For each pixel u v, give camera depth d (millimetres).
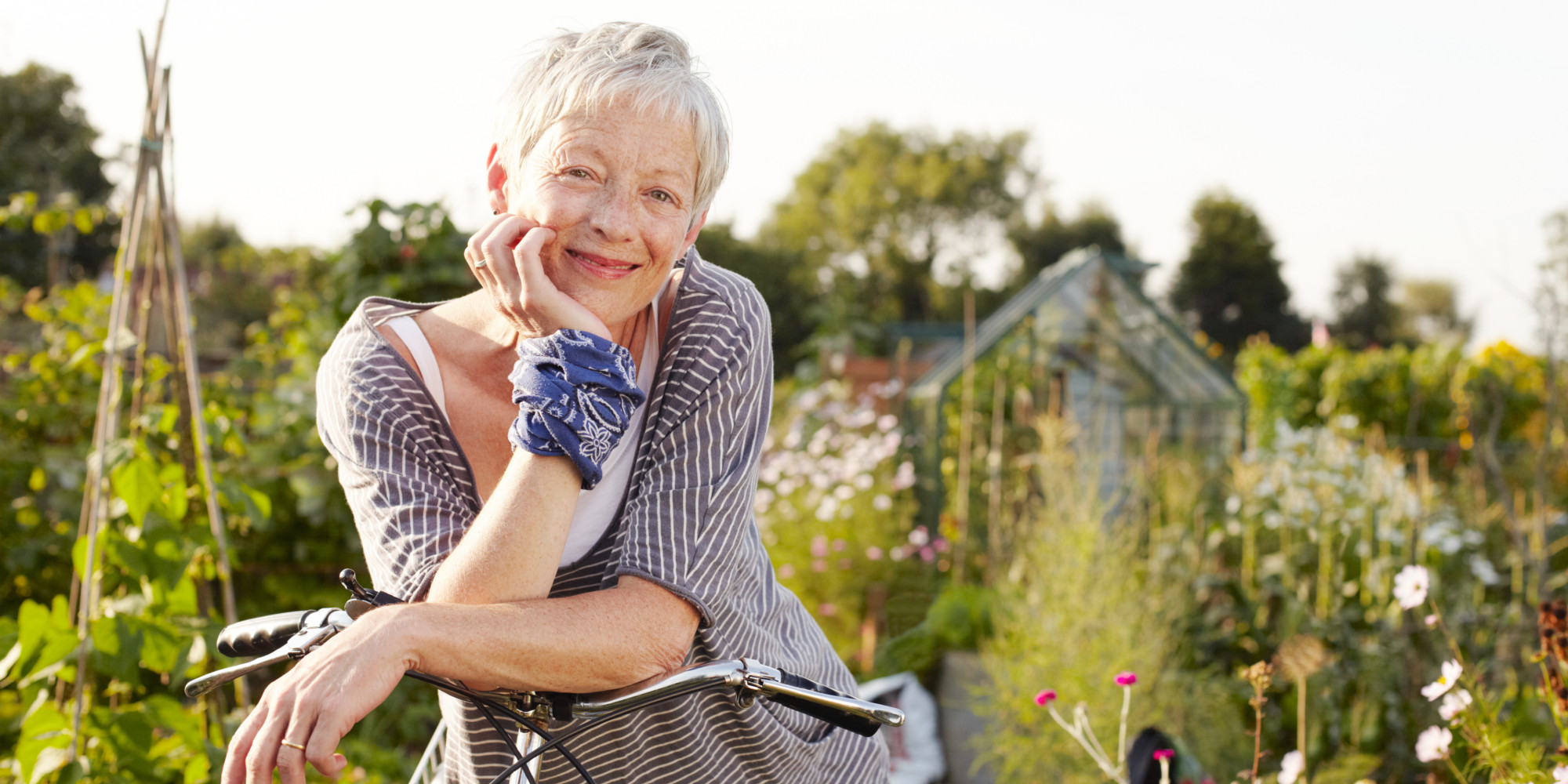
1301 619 4250
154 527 2367
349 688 863
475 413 1190
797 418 6926
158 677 2672
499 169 1188
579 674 975
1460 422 6605
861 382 11984
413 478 1120
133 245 2459
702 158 1125
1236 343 40531
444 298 4324
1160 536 4949
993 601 4637
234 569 3957
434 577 1057
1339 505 5016
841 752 1436
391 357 1161
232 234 26938
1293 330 40438
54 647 2188
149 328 2611
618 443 1123
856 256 42250
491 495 1133
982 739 3844
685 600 1080
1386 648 3826
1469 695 2033
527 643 944
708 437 1166
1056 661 3660
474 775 1232
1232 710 3650
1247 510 4977
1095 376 9359
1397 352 11812
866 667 4926
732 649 1235
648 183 1095
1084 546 4086
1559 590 4320
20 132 21844
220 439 2613
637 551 1086
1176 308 41062
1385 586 4305
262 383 5078
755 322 1235
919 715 4191
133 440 2412
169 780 2338
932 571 5680
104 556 2445
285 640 999
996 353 8406
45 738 2182
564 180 1088
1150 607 3998
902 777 3867
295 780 843
